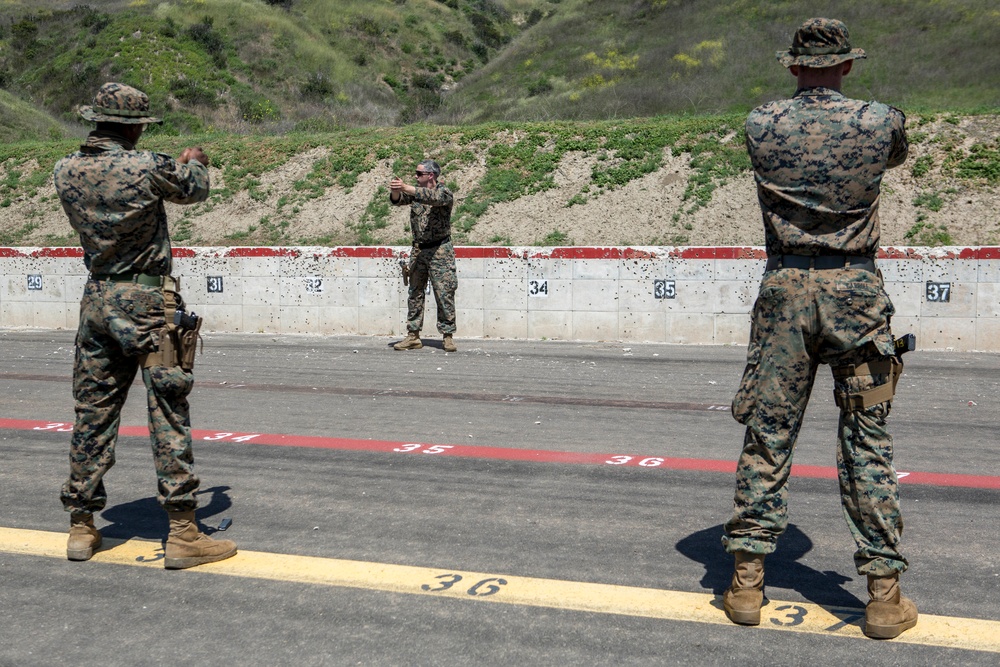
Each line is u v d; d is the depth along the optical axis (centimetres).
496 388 841
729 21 3447
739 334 1148
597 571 377
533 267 1205
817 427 671
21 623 329
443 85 4903
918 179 1329
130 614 337
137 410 742
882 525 308
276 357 1051
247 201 1563
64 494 390
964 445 614
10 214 1639
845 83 2534
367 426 678
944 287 1087
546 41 3872
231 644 311
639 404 762
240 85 4097
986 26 2816
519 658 299
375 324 1262
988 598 348
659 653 301
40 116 3212
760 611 328
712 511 463
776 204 314
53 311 1380
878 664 292
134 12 4628
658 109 2591
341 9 5356
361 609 340
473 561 390
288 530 434
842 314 305
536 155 1543
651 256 1166
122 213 359
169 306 370
